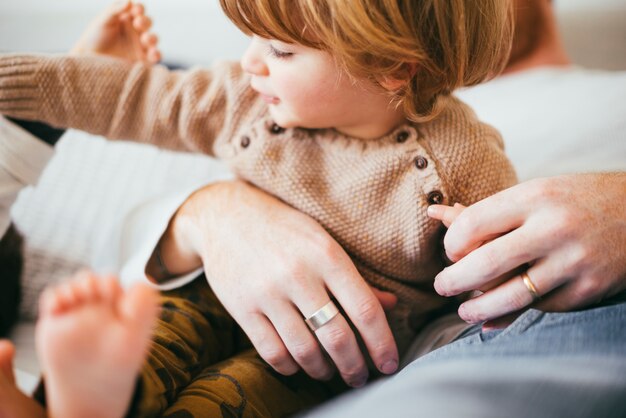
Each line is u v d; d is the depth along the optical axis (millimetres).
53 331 340
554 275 474
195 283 691
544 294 490
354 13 502
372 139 621
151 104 700
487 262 477
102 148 1102
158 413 460
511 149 937
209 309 659
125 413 402
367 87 564
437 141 587
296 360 546
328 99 563
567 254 471
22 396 385
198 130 694
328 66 543
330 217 604
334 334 531
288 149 631
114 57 749
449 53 561
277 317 542
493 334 475
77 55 713
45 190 1003
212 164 1082
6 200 715
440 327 649
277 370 562
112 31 779
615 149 888
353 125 610
